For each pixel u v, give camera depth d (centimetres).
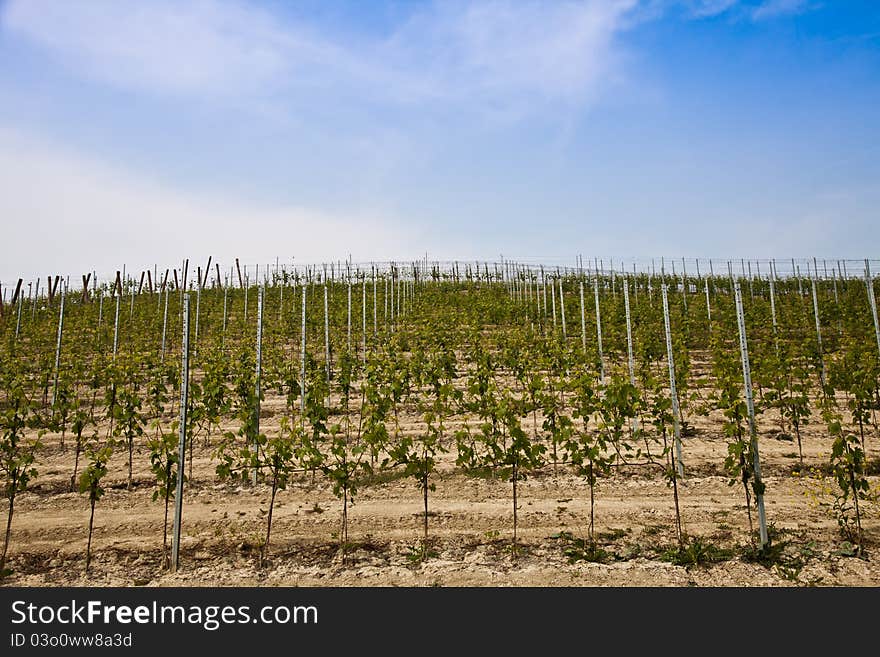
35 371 1405
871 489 793
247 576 586
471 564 605
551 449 1023
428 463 659
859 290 2577
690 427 1134
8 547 661
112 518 741
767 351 1466
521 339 1570
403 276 3309
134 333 1875
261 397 862
